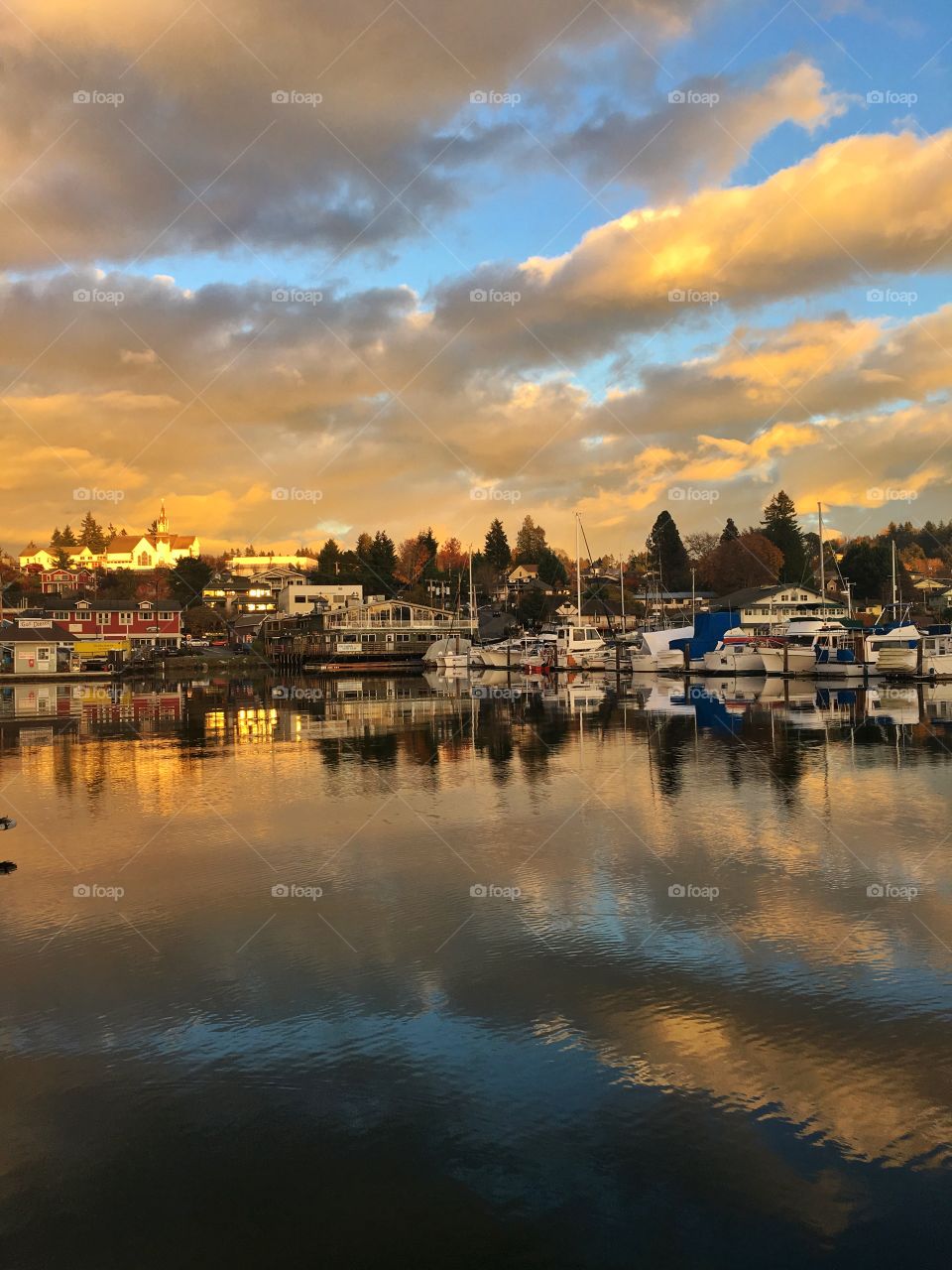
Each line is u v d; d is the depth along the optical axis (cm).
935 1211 546
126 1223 550
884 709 3725
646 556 16012
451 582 14362
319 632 9775
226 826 1583
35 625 9144
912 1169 584
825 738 2717
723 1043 751
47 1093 692
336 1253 524
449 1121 648
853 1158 596
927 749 2431
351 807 1748
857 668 5747
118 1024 803
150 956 959
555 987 866
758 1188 571
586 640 7875
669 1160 599
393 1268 512
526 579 15650
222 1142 629
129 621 11431
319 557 16325
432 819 1622
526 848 1392
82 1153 619
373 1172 594
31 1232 543
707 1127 634
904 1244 520
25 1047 764
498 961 933
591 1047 748
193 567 15012
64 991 873
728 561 13975
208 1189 581
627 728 3081
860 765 2161
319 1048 756
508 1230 539
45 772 2270
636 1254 518
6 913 1111
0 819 1667
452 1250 525
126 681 7281
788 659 5912
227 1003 842
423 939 1003
